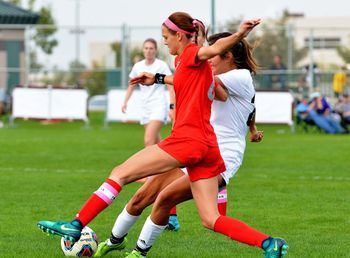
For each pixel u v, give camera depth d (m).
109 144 50.97
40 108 68.00
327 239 21.22
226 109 17.88
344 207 26.28
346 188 30.77
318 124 64.25
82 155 43.53
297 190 30.12
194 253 19.48
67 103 67.81
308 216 24.59
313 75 72.00
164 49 73.31
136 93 66.88
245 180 33.00
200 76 16.44
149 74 17.89
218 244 20.56
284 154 45.09
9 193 28.95
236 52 17.91
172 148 16.38
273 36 74.00
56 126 69.88
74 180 32.62
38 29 75.81
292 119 64.56
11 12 94.44
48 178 33.25
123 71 74.38
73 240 16.77
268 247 15.82
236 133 18.02
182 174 17.95
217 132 17.91
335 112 65.88
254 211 25.42
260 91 64.62
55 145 50.12
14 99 68.31
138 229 22.53
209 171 16.61
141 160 16.44
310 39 72.88
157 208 17.70
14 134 60.09
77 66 76.12
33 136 58.03
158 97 31.33
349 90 72.25
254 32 74.00
